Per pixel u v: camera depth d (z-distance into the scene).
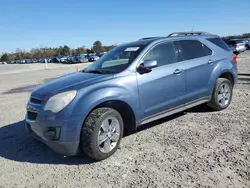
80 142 4.09
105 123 4.21
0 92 12.98
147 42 5.30
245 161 3.87
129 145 4.76
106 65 5.21
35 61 83.81
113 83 4.46
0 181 3.79
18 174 3.97
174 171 3.71
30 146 5.05
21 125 6.48
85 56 55.53
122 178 3.63
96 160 4.25
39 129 4.18
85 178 3.72
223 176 3.49
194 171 3.67
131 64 4.80
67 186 3.54
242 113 6.21
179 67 5.40
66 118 3.97
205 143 4.61
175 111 5.43
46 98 4.20
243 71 13.45
